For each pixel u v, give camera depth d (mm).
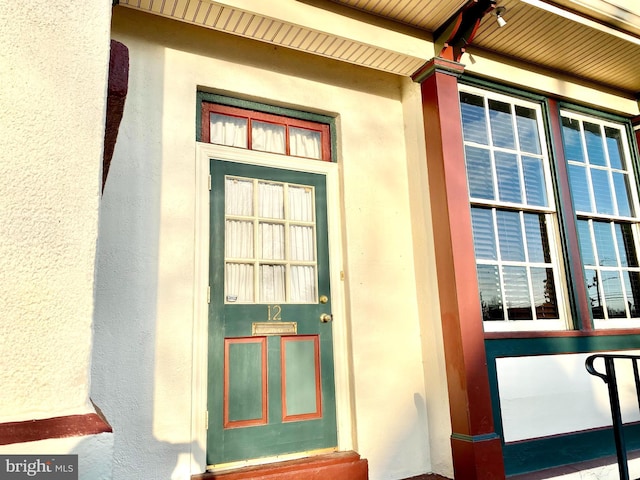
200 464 2734
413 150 3791
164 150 2982
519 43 3826
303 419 3129
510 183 3912
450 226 3309
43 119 1142
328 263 3463
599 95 4523
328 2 3121
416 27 3480
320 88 3627
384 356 3410
